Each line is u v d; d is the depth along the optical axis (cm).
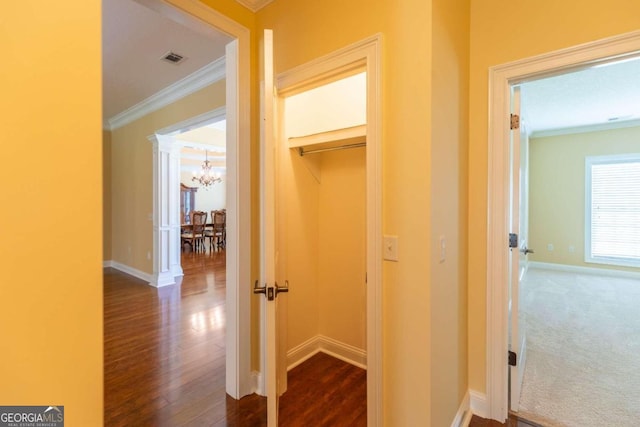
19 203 49
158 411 190
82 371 56
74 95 54
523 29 167
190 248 885
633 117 489
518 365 192
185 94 398
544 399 200
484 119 180
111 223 602
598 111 456
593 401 197
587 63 151
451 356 161
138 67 336
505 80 173
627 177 525
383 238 148
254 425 178
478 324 185
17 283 49
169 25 257
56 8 53
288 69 187
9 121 48
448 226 155
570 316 349
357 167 248
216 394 207
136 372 235
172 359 255
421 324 137
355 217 250
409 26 138
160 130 457
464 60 175
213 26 181
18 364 50
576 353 262
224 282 504
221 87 349
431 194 135
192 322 336
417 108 136
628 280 503
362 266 246
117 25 256
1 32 47
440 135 143
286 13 188
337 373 235
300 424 180
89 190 56
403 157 141
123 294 437
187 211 1030
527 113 462
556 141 584
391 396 148
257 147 207
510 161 179
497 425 176
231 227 201
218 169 1100
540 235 605
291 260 245
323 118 238
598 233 551
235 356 202
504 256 177
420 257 137
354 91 226
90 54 56
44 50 51
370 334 151
